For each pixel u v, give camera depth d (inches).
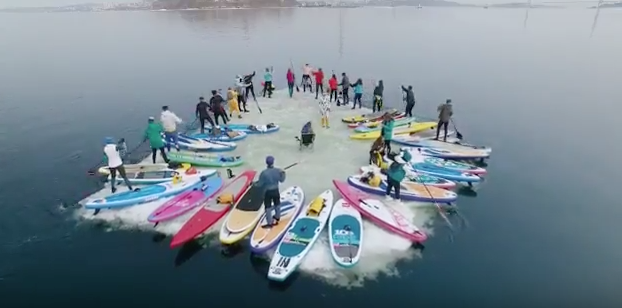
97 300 390.0
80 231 489.1
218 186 554.6
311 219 476.4
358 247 433.1
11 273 426.0
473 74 1391.5
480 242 473.7
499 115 945.5
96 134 838.5
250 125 799.1
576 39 2386.8
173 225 490.9
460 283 410.3
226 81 1310.3
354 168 624.7
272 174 438.6
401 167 509.7
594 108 1001.5
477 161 694.5
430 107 1008.2
